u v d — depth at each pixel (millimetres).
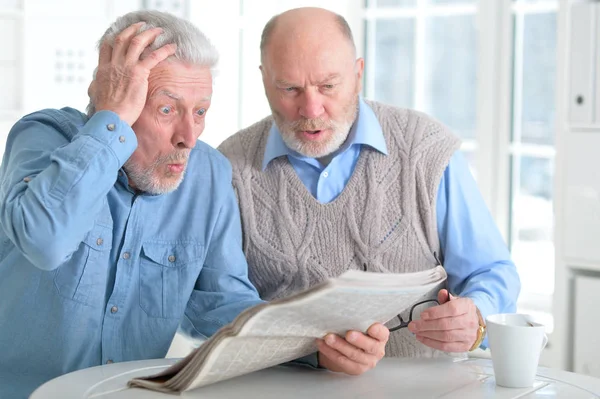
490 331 1238
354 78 1630
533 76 3150
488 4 3182
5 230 1308
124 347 1499
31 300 1435
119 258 1481
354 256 1725
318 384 1251
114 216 1485
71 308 1429
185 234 1545
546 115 3127
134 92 1332
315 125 1594
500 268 1710
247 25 3676
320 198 1737
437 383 1256
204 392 1199
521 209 3205
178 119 1400
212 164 1606
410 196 1728
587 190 2625
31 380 1441
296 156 1724
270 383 1253
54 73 3586
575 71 2625
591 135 2607
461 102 3348
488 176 3240
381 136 1745
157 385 1188
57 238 1273
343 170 1747
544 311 3148
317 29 1565
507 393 1202
